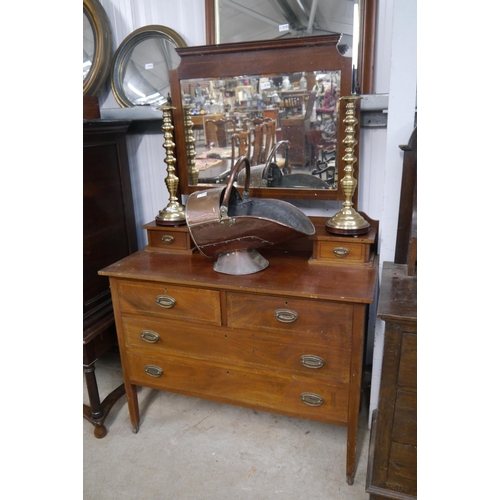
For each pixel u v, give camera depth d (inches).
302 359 55.2
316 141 64.0
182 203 79.9
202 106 68.1
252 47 62.7
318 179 65.5
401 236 59.8
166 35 71.9
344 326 52.2
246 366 59.0
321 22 63.1
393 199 59.6
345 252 59.4
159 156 81.5
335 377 54.9
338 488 58.5
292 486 59.0
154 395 79.0
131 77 76.3
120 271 60.8
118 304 63.4
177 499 57.6
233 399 61.7
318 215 73.4
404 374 46.2
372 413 65.3
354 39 61.7
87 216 69.0
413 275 55.2
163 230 67.6
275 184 68.0
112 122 70.0
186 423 71.8
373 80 63.7
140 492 58.8
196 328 59.7
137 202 85.9
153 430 70.4
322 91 61.6
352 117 56.8
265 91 64.3
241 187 70.2
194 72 66.7
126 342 65.1
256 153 67.4
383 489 51.7
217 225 54.0
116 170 74.9
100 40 73.2
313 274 57.5
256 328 56.4
